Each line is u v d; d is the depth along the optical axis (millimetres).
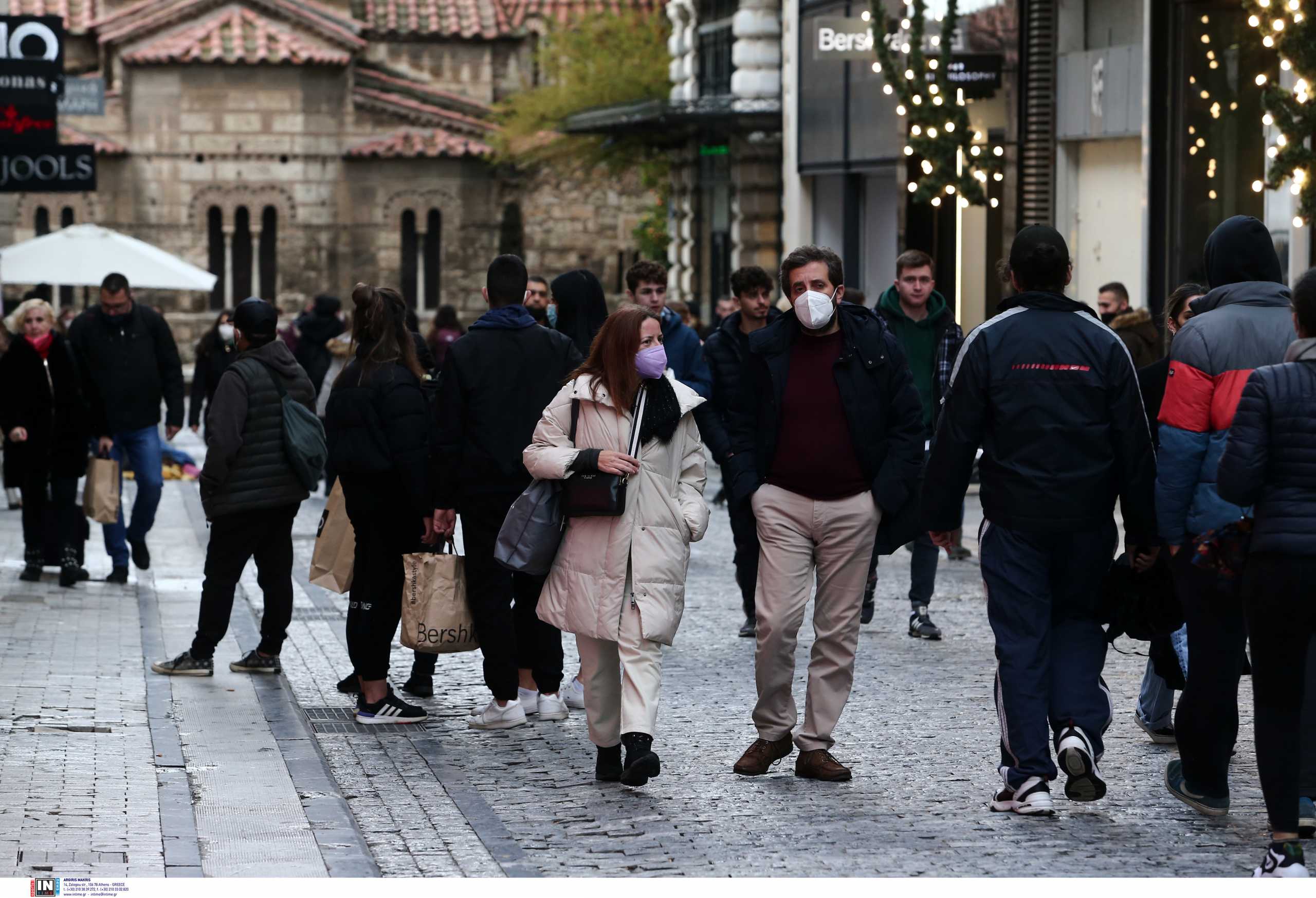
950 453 9180
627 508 9719
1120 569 9297
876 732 11320
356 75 70812
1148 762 10492
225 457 13000
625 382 9711
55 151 23422
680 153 50562
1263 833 8883
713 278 48000
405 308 11891
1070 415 8922
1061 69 27672
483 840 8828
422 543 11758
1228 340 8688
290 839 8688
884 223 37500
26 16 23281
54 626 15516
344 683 12867
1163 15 24484
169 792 9586
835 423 9844
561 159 60844
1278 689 8031
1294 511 7973
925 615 15031
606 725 10047
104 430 18016
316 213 70125
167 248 69375
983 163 28578
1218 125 23656
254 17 69250
